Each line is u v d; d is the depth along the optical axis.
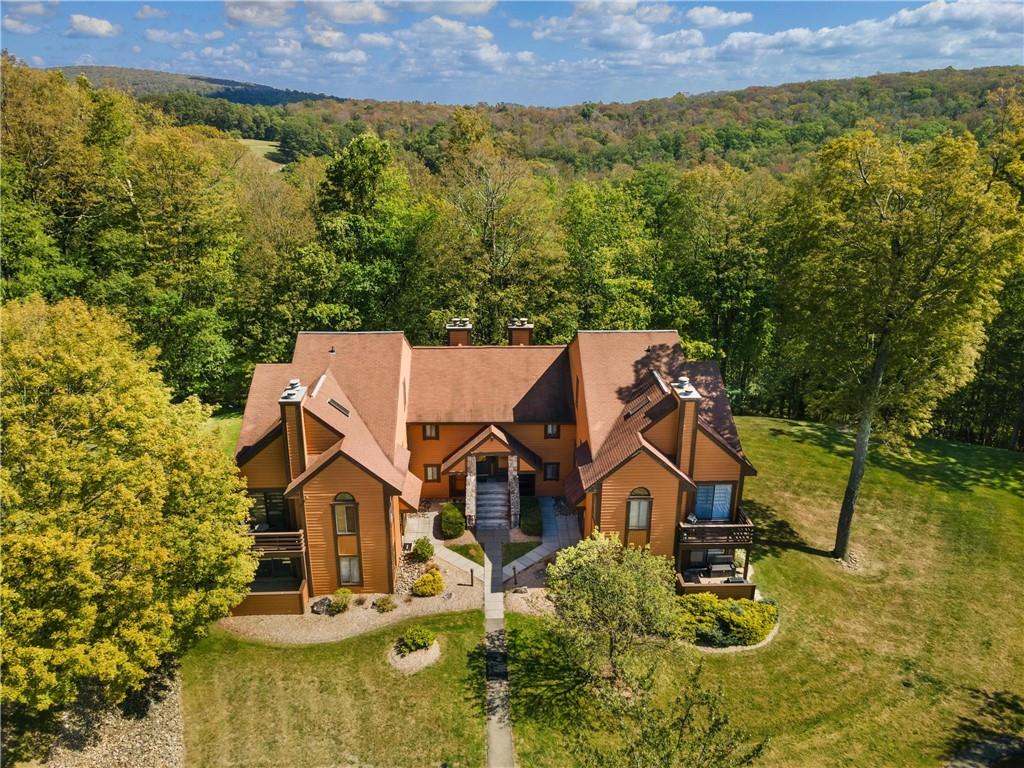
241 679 26.39
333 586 30.66
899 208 30.84
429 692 25.95
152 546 22.69
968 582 33.38
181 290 45.28
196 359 46.47
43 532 20.12
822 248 34.50
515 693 26.05
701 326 53.16
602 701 24.23
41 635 20.67
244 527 27.19
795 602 31.48
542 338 51.53
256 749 23.72
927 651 28.95
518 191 54.50
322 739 24.11
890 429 34.25
